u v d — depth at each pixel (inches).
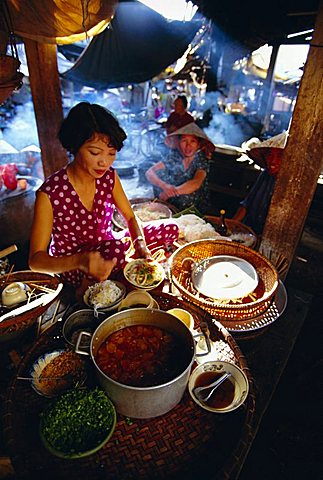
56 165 188.5
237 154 249.9
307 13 193.3
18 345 83.6
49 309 98.7
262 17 202.4
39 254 91.7
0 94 88.2
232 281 92.1
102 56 270.1
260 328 84.0
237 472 58.7
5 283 93.5
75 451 52.0
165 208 140.7
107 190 102.0
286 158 101.1
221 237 115.6
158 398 55.5
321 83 87.6
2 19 104.5
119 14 240.2
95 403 57.0
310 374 124.3
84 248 106.0
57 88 171.9
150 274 95.0
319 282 180.1
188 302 85.7
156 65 278.5
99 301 82.4
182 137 157.4
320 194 227.8
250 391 63.7
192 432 59.2
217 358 72.2
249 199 152.9
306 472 96.5
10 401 60.1
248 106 388.8
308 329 145.3
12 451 53.4
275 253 115.9
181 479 52.9
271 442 103.3
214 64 272.8
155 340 67.2
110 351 64.8
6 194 154.9
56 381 64.9
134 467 54.0
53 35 140.2
